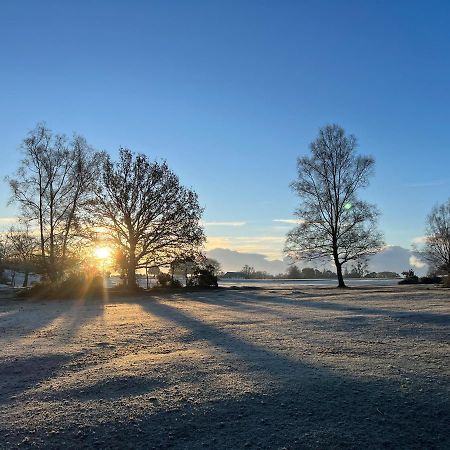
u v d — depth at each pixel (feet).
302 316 47.70
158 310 60.85
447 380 21.91
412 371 23.39
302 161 140.05
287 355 27.32
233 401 19.49
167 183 119.65
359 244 135.23
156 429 17.28
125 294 102.17
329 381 21.76
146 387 21.61
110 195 113.50
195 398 19.90
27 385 22.82
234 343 31.83
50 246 111.86
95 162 114.73
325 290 107.45
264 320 45.03
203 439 16.52
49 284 99.50
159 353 29.04
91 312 60.18
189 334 36.65
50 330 41.63
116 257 114.62
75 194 113.39
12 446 16.21
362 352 28.04
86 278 101.50
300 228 140.15
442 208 186.50
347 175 138.21
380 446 16.01
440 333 34.50
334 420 17.80
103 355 28.99
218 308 62.03
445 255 183.52
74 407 19.44
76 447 16.15
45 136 112.37
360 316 45.42
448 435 16.80
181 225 117.08
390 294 82.28
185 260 120.78
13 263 154.10
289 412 18.48
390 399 19.66
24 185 119.44
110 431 17.17
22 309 68.39
